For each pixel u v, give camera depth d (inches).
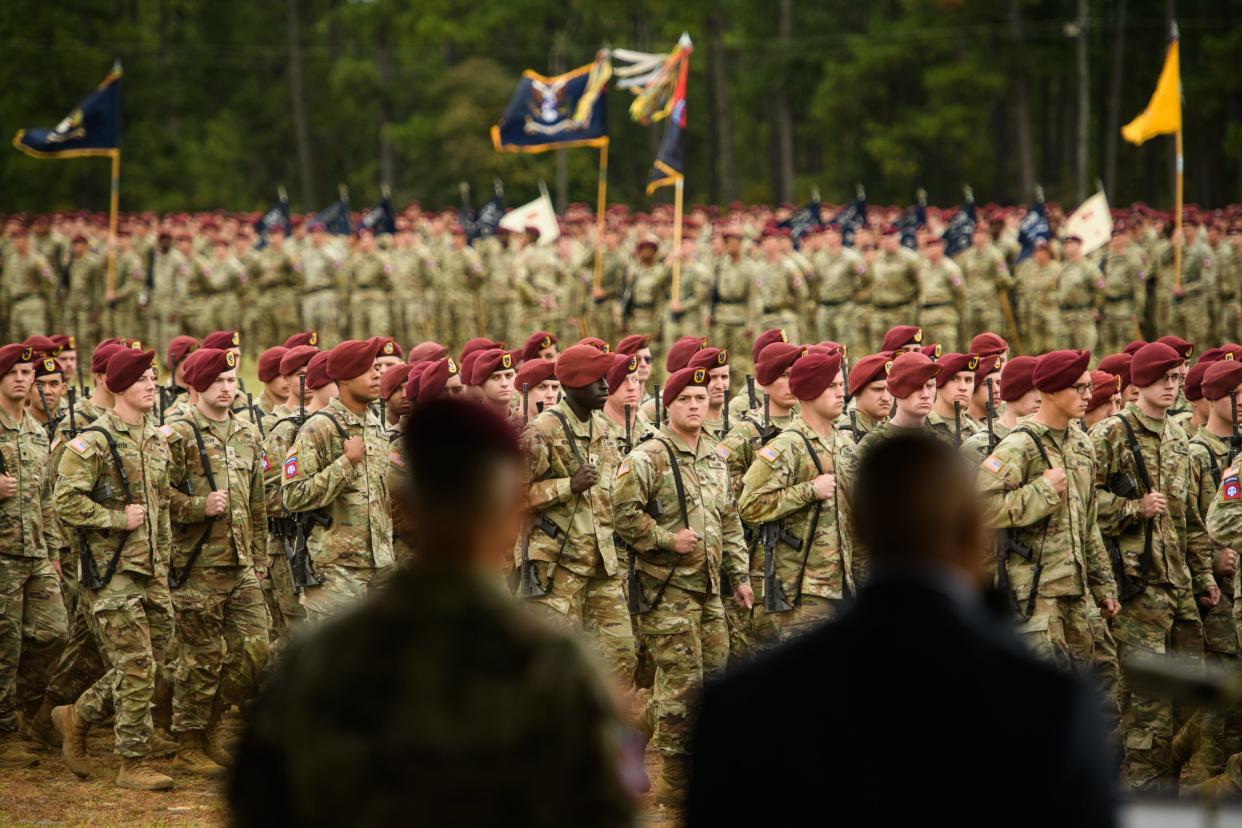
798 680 485.7
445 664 493.0
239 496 1477.6
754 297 3828.7
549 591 1334.9
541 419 1360.7
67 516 1317.7
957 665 472.1
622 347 1888.5
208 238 4948.3
